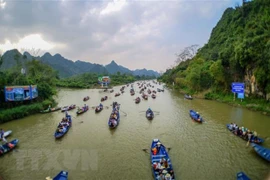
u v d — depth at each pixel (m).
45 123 38.59
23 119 41.59
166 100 66.31
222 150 24.92
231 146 26.06
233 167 20.75
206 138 29.19
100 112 48.09
